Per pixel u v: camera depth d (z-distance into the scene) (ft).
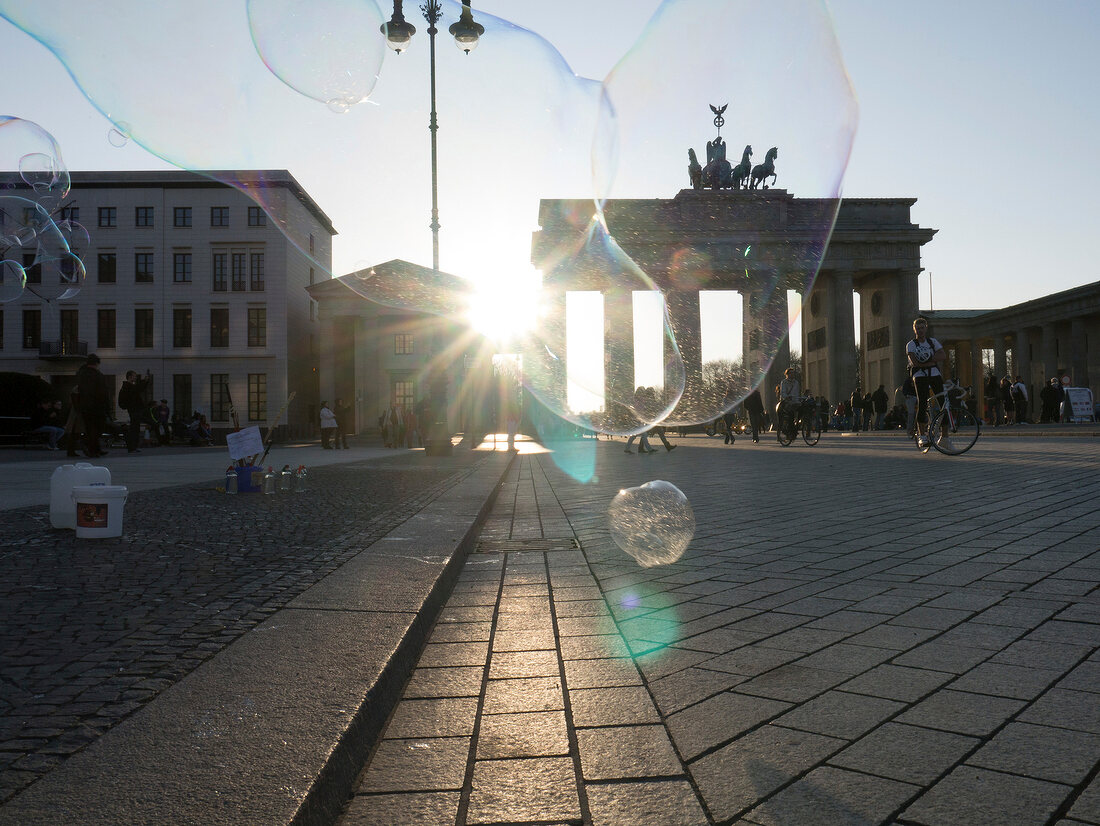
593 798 5.78
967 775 5.99
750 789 5.85
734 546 16.34
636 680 8.36
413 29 18.78
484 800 5.79
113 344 153.17
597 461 49.44
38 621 9.36
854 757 6.35
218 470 39.45
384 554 13.94
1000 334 189.37
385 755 6.61
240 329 153.38
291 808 4.77
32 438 81.35
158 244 153.48
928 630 9.84
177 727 6.00
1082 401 96.58
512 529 20.57
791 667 8.61
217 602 10.36
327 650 8.06
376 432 151.64
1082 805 5.51
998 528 17.15
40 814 4.66
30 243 43.88
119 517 16.03
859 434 87.56
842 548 15.70
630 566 14.79
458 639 10.11
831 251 153.89
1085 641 9.17
